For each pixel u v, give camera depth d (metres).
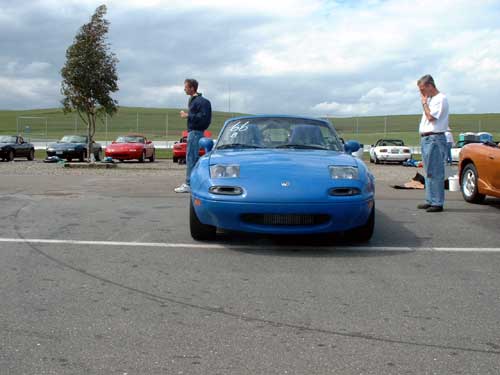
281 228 4.57
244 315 3.06
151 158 24.62
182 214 6.79
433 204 7.16
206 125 8.76
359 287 3.63
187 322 2.95
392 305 3.25
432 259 4.47
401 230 5.80
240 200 4.53
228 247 4.88
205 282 3.74
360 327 2.88
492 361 2.46
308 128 5.95
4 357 2.48
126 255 4.54
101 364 2.41
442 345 2.64
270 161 4.94
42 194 8.95
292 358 2.48
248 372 2.33
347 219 4.60
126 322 2.94
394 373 2.33
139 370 2.35
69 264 4.21
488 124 62.97
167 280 3.78
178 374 2.31
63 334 2.76
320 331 2.82
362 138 50.75
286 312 3.12
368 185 4.80
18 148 25.48
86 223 6.11
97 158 25.31
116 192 9.30
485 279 3.86
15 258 4.40
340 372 2.34
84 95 18.80
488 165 7.58
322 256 4.55
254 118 6.16
